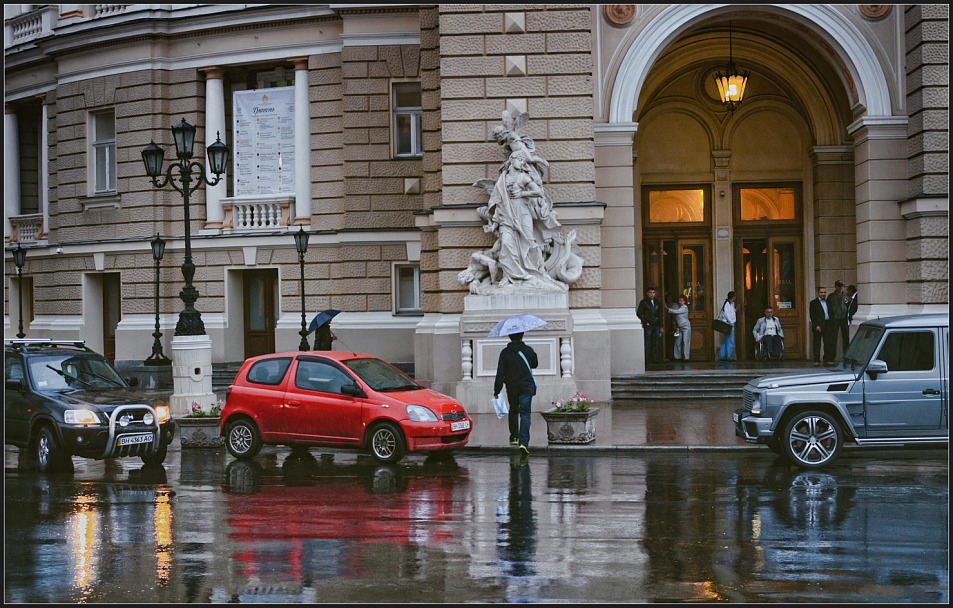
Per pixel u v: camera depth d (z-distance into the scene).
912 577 7.29
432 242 21.86
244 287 27.83
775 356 25.67
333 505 10.50
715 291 26.97
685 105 26.92
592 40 22.05
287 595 6.97
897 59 21.73
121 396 14.01
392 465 13.61
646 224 27.23
